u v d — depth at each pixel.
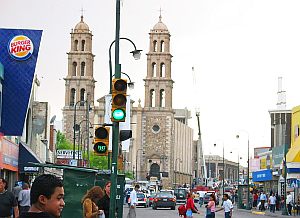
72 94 154.00
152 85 161.50
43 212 5.45
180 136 189.12
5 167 34.59
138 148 159.75
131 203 30.86
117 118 19.38
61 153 80.69
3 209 14.12
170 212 60.34
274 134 95.50
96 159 114.69
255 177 81.44
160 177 158.00
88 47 156.12
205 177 171.62
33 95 52.03
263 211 64.62
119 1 22.00
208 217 30.47
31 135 51.66
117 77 21.67
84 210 14.58
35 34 34.34
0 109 32.84
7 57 34.06
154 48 162.75
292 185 62.62
